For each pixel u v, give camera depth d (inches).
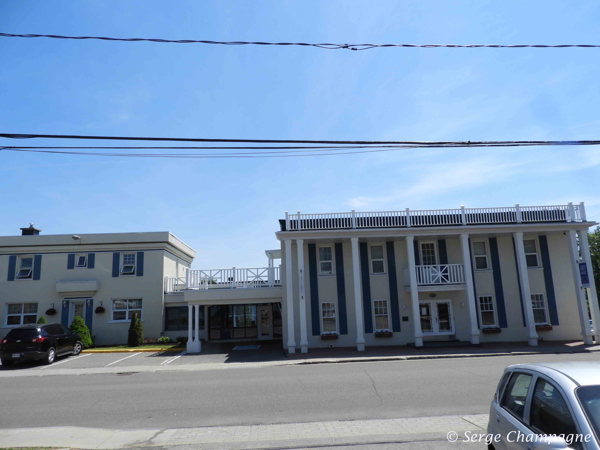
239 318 1098.7
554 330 876.0
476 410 350.0
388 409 362.3
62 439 302.8
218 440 291.7
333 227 882.1
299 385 478.6
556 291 890.1
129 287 1057.5
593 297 824.3
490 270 900.6
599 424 136.4
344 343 871.1
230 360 746.8
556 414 151.7
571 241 858.1
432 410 354.6
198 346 875.4
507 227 850.8
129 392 468.1
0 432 324.2
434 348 809.5
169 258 1132.5
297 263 904.3
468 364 609.0
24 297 1045.2
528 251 912.3
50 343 751.1
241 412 368.8
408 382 473.7
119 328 1040.8
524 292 832.9
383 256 911.0
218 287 935.0
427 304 894.4
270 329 1098.1
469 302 840.9
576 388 150.0
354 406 376.2
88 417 366.3
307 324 879.7
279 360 725.9
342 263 900.6
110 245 1072.8
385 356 721.6
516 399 187.3
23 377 612.1
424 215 889.5
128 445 287.4
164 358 793.6
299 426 319.9
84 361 775.1
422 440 276.5
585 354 697.0
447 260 905.5
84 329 949.8
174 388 483.8
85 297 1050.1
